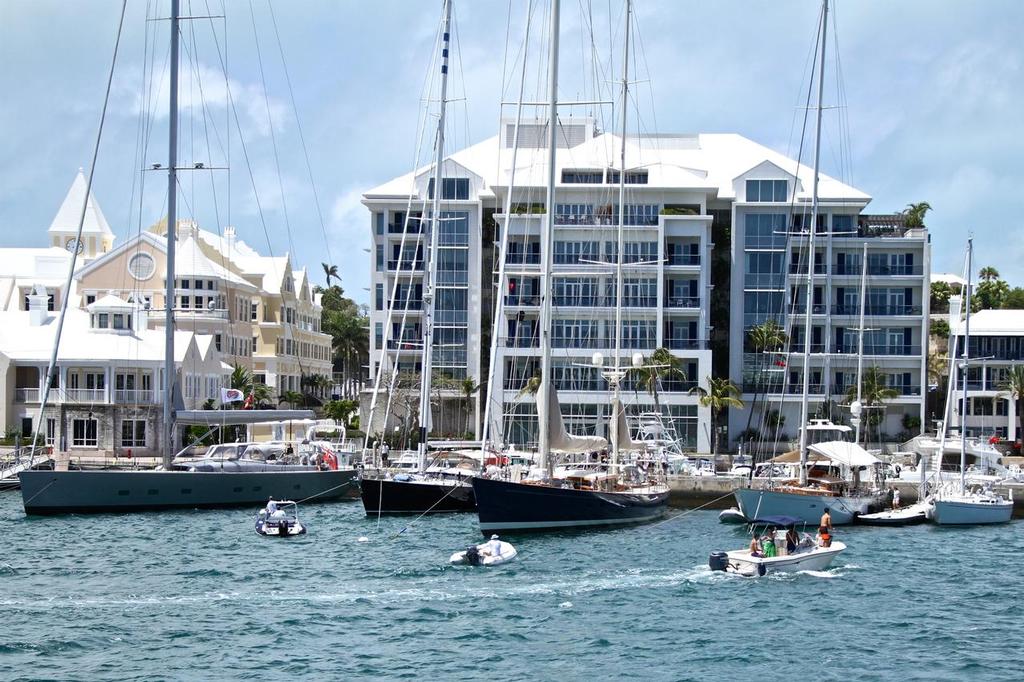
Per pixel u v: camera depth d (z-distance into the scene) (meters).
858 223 112.12
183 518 62.78
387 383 107.38
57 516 62.53
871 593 45.34
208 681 32.75
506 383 104.94
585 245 107.00
